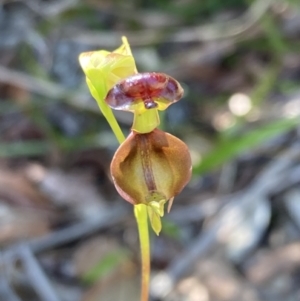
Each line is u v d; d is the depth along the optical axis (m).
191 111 0.14
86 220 0.12
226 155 0.11
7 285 0.10
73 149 0.13
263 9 0.15
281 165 0.12
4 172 0.12
